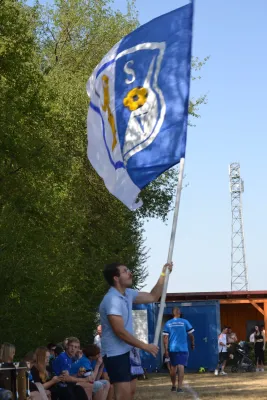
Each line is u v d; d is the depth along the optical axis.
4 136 23.02
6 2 24.00
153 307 36.06
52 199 25.34
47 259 24.30
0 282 21.75
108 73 9.41
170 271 7.98
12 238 22.27
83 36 33.78
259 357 34.38
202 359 35.47
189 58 9.19
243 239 85.88
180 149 8.96
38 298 22.55
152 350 7.54
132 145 9.16
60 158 25.09
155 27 9.32
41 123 25.33
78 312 28.91
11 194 24.16
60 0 33.44
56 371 12.98
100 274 32.34
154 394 20.20
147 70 9.27
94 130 9.51
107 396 13.95
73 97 30.00
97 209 32.38
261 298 43.16
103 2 34.03
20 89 24.05
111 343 7.56
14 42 23.41
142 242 38.16
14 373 9.36
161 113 9.12
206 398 18.95
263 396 19.31
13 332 22.03
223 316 47.47
